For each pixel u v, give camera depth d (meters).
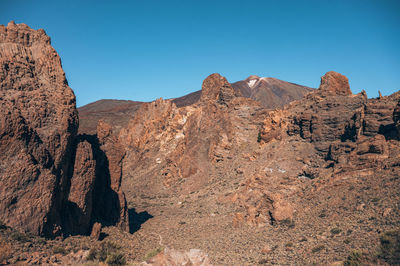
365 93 88.62
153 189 106.12
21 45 39.00
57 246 28.27
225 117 110.19
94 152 48.31
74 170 39.28
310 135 85.06
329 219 38.91
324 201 45.47
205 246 44.47
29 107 35.72
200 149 104.94
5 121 30.75
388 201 35.09
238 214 52.59
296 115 93.81
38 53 40.25
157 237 52.84
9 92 34.78
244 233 46.91
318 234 35.41
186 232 55.69
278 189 64.50
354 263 24.25
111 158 50.38
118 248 35.12
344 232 33.06
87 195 39.75
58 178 35.25
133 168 134.75
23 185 30.17
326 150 77.38
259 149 93.62
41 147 33.69
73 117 40.03
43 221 30.14
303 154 80.50
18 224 28.55
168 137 136.62
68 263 25.70
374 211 34.62
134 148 147.00
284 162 79.56
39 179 31.48
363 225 32.62
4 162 30.06
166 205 87.12
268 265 31.55
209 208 73.94
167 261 19.00
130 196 102.38
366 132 65.94
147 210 82.12
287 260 31.34
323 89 101.25
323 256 28.75
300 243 35.09
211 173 97.75
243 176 84.62
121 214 49.66
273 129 95.31
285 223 44.16
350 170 50.38
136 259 34.47
